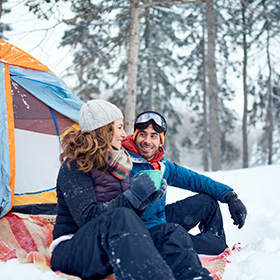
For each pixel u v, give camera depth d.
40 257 2.06
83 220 1.81
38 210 3.37
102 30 9.45
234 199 2.49
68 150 1.98
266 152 20.08
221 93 18.16
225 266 2.28
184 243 1.83
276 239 3.12
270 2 14.63
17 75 3.64
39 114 3.71
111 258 1.61
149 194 1.79
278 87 17.17
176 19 13.63
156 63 15.56
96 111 2.00
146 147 2.41
